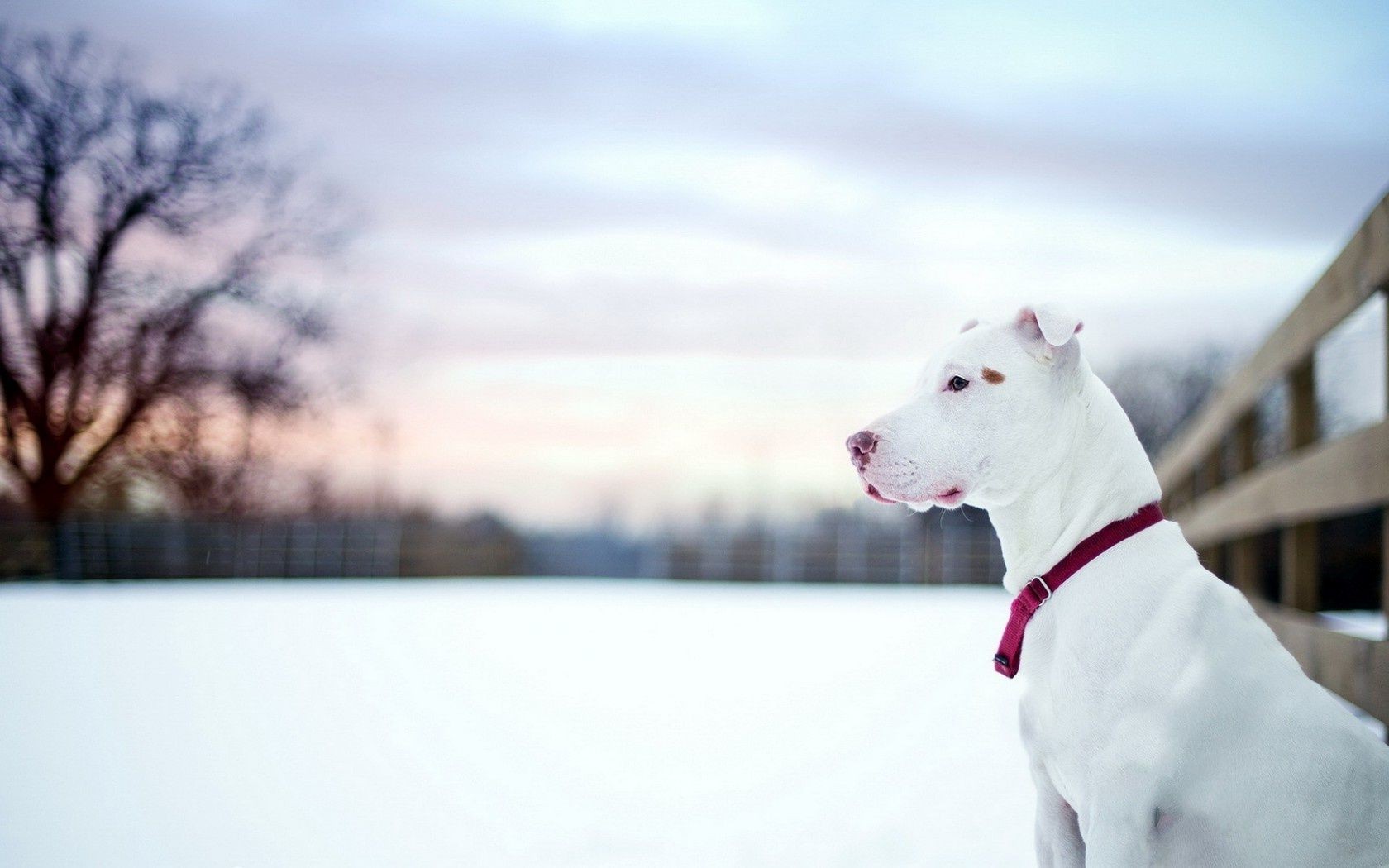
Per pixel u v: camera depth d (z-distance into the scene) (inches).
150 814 164.6
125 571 790.5
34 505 820.0
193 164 847.1
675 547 912.9
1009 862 135.9
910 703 255.8
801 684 289.6
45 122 800.9
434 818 162.4
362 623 463.5
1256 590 210.8
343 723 236.7
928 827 151.9
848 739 216.1
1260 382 192.5
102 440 836.0
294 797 174.7
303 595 655.1
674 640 405.7
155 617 484.1
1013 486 102.4
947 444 103.0
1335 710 88.0
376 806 169.2
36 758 201.9
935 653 356.8
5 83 791.7
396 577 877.8
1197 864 86.6
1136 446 101.1
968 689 271.1
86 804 170.6
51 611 513.3
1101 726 90.6
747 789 178.1
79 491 832.3
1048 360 102.4
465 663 333.7
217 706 256.1
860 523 889.5
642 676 307.1
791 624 474.6
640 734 224.4
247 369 869.2
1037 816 101.3
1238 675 88.0
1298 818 84.2
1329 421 641.0
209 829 156.8
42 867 140.3
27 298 809.5
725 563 894.4
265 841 151.3
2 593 665.6
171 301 852.6
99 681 292.0
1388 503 118.6
